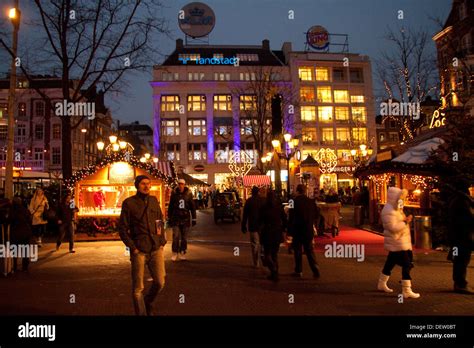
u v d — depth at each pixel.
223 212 23.98
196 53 60.56
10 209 9.91
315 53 59.84
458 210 7.38
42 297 7.38
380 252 12.25
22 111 50.22
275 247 8.55
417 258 11.07
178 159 56.16
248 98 56.41
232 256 11.96
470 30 26.16
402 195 7.29
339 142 58.66
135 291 5.62
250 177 32.38
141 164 16.75
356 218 20.20
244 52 62.12
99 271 9.90
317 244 14.21
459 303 6.70
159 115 56.25
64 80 19.45
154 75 56.88
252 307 6.57
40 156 50.44
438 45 30.38
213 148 56.09
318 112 59.03
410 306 6.54
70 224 13.20
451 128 13.45
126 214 5.65
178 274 9.30
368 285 8.05
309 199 8.94
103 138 65.81
